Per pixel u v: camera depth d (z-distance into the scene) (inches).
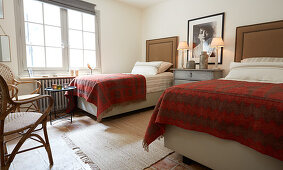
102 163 56.6
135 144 70.2
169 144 58.2
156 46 167.9
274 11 99.5
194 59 139.7
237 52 114.5
